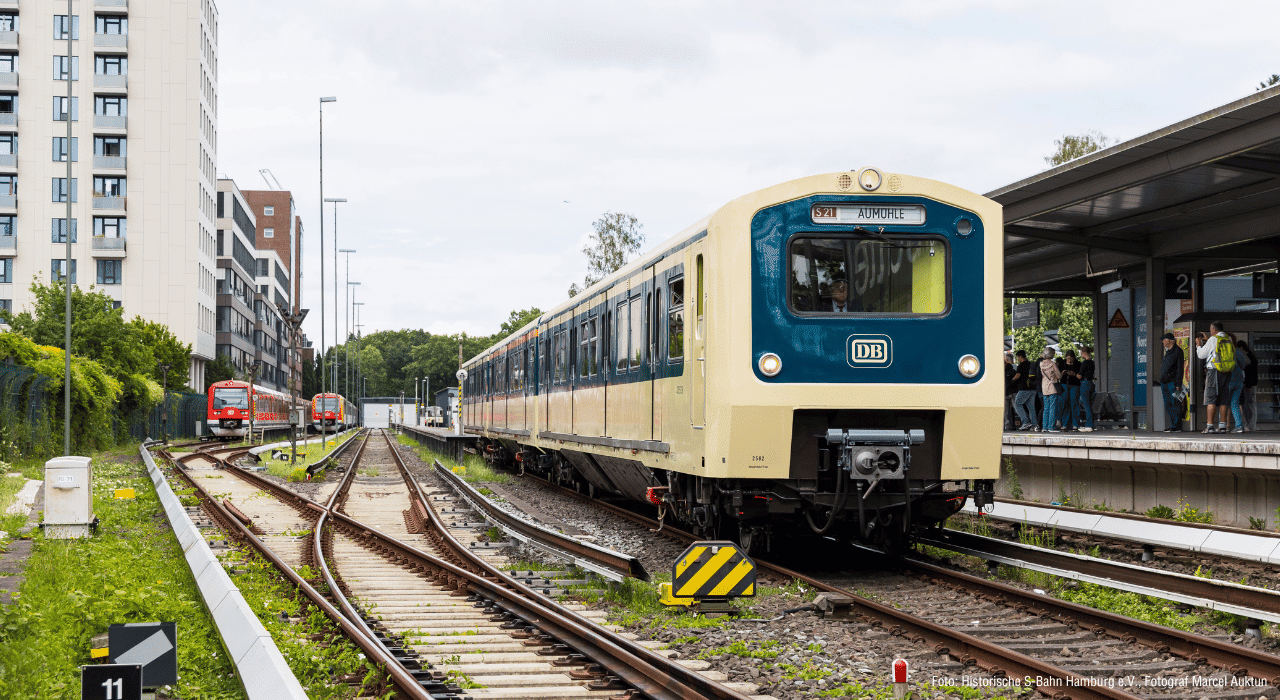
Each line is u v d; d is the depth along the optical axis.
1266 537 11.16
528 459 26.66
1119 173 15.34
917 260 11.05
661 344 13.21
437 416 103.19
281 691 5.29
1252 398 18.80
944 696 6.61
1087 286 25.16
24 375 31.75
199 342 77.38
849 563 12.34
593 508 19.86
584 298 18.36
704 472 11.13
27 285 73.50
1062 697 6.42
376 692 6.66
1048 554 10.91
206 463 36.53
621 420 15.40
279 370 129.50
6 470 26.59
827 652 7.83
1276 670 6.79
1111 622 8.17
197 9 76.12
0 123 73.56
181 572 11.20
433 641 8.30
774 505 11.22
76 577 10.41
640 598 9.84
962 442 10.97
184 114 75.69
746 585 9.38
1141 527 12.73
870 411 11.02
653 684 6.74
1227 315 19.25
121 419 47.88
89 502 14.59
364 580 11.62
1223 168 14.91
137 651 5.27
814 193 10.91
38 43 74.19
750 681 7.07
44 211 74.00
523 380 25.36
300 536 16.03
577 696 6.64
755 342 10.71
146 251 75.06
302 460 35.97
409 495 24.00
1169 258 20.52
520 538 14.14
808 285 10.84
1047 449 16.67
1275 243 20.55
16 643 7.16
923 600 9.83
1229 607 8.40
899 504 11.14
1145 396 21.73
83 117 74.50
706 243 11.27
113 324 53.09
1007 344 26.73
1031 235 19.73
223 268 92.38
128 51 75.25
